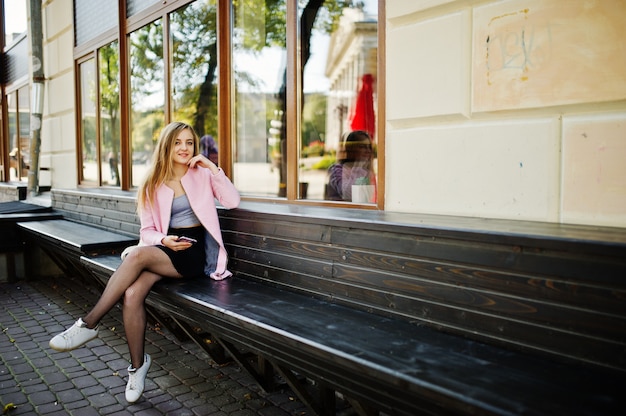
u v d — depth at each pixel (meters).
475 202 2.87
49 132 8.95
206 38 5.22
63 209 7.08
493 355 2.09
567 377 1.87
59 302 6.08
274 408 3.37
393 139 3.28
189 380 3.80
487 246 2.20
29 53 9.42
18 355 4.34
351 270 2.80
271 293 3.18
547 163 2.57
